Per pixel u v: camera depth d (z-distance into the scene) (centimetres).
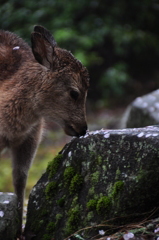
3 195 804
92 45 2384
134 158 740
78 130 916
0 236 756
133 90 2606
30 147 984
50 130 2211
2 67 945
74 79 902
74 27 2433
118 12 2520
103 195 759
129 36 2433
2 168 1777
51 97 910
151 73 2659
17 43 991
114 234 734
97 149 779
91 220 762
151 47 2517
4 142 931
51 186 820
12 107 907
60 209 804
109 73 2441
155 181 721
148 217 740
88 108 2498
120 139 758
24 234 830
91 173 781
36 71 917
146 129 805
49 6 2506
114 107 2473
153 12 2619
